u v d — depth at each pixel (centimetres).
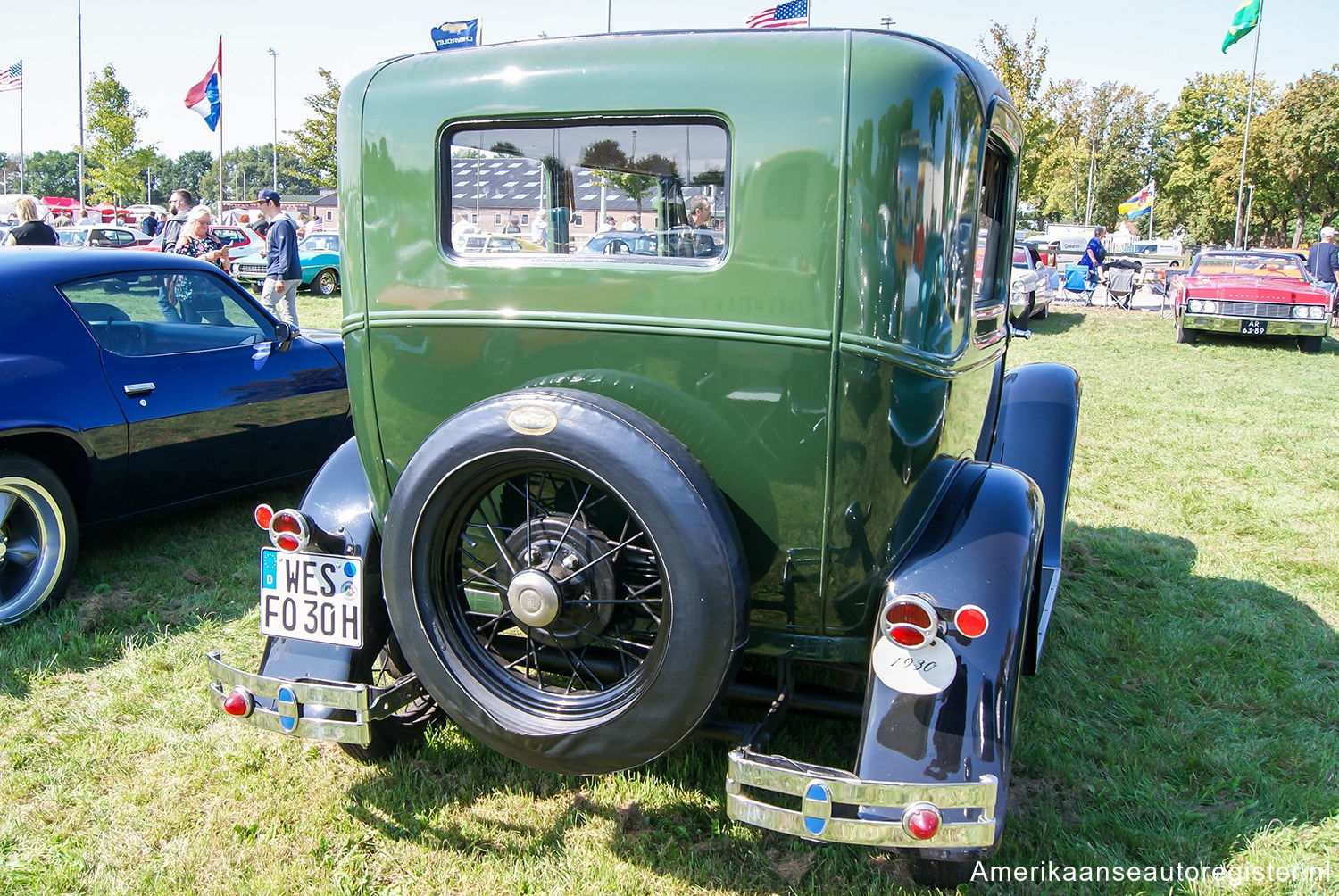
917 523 226
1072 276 1948
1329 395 924
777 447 214
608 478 201
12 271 386
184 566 435
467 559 251
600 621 227
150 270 437
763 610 229
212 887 229
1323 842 254
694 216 219
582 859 242
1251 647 373
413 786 272
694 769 280
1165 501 572
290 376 491
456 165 236
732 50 210
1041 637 299
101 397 398
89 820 255
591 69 219
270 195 934
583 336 224
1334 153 4375
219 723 305
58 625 363
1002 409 387
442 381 241
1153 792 275
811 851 246
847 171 201
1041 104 2223
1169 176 6150
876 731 200
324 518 257
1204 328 1275
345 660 244
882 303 204
